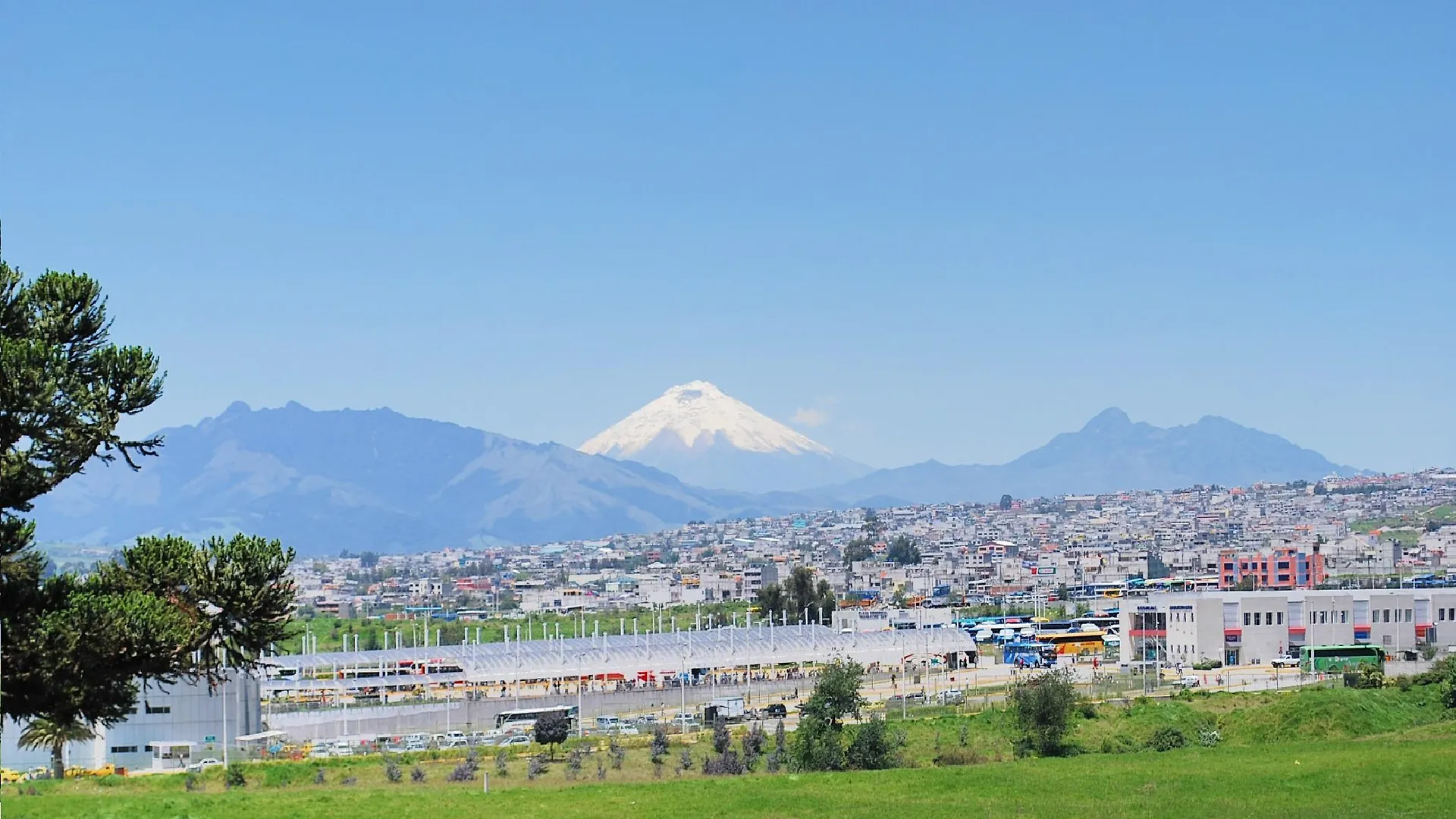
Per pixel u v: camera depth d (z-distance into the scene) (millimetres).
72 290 63656
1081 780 102125
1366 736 136000
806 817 86938
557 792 100375
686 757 142375
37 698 59094
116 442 63281
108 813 90625
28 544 62188
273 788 127062
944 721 173500
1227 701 181250
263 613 62625
